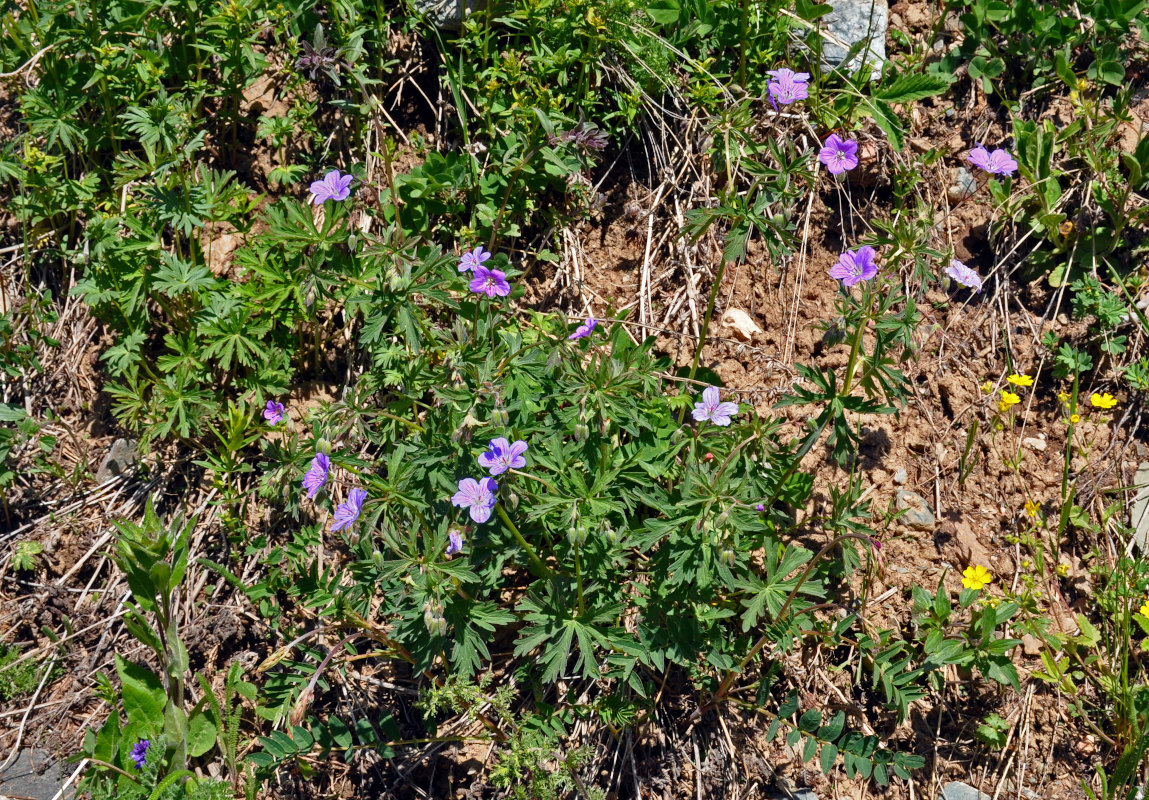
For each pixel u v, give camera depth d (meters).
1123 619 2.34
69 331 2.51
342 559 2.40
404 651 2.31
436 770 2.33
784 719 2.33
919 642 2.35
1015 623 2.36
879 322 2.29
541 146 2.48
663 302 2.50
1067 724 2.34
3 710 2.36
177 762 2.28
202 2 2.51
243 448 2.45
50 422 2.47
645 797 2.32
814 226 2.51
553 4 2.53
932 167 2.53
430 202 2.50
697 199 2.52
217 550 2.42
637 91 2.52
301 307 2.44
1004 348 2.47
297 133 2.55
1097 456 2.43
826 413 2.31
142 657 2.38
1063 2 2.56
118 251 2.43
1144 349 2.46
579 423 2.24
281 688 2.30
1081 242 2.49
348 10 2.50
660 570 2.28
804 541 2.39
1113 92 2.55
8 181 2.54
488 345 2.31
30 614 2.39
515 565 2.36
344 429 2.27
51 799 2.32
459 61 2.54
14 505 2.45
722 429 2.33
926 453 2.43
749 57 2.55
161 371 2.46
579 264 2.52
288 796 2.33
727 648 2.30
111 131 2.51
